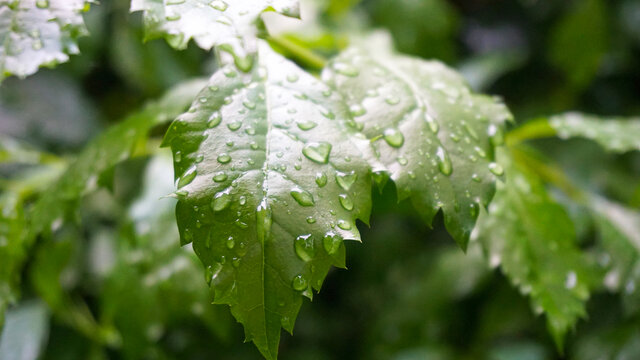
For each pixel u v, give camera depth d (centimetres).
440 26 74
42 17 28
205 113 28
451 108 30
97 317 53
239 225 27
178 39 27
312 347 82
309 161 27
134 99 72
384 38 52
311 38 44
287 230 27
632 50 81
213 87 28
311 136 28
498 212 33
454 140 29
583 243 46
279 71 29
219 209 27
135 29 64
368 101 29
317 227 27
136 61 64
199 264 36
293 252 27
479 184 29
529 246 33
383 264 76
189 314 38
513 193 33
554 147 68
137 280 39
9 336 44
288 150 28
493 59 80
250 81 28
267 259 27
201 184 27
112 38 65
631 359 41
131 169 59
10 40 28
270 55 29
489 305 60
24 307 47
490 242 33
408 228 78
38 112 63
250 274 27
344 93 30
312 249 27
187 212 27
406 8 73
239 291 27
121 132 33
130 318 38
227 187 27
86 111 66
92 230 57
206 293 36
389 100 29
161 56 65
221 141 27
